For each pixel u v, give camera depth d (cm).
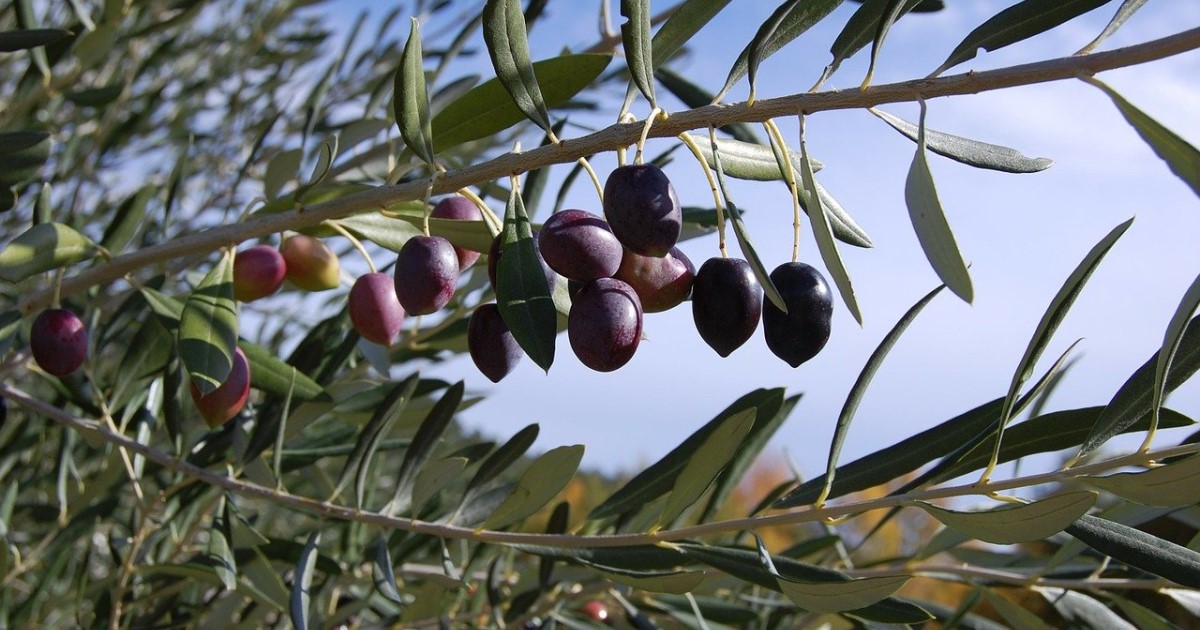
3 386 43
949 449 36
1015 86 30
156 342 45
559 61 36
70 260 40
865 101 32
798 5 34
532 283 33
